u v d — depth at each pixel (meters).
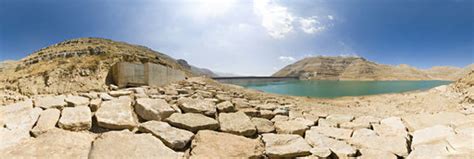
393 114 8.06
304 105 10.12
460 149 3.01
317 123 4.98
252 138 3.95
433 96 13.57
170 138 3.27
